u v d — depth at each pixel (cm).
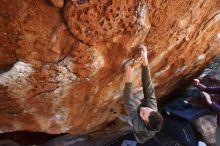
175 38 316
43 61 245
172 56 358
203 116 475
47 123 334
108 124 464
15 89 262
